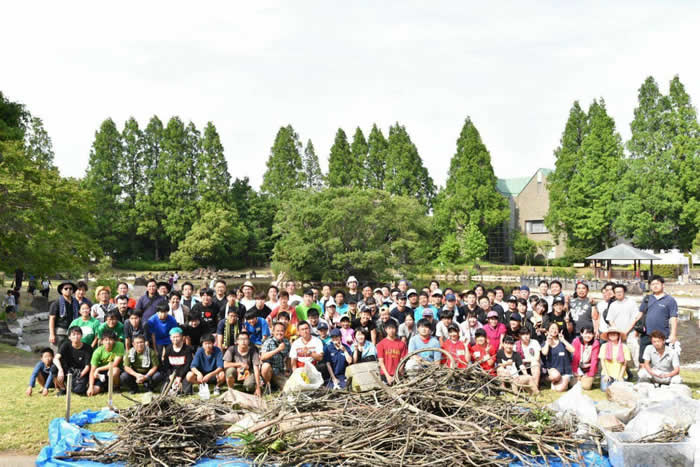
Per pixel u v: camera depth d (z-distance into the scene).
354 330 10.15
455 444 5.60
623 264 51.59
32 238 18.64
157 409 6.30
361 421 5.90
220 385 9.48
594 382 10.14
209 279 60.47
